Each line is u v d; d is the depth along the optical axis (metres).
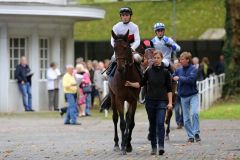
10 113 33.84
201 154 17.44
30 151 18.64
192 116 20.48
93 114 33.50
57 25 36.50
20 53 35.53
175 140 21.11
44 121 29.52
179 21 60.25
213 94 36.53
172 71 20.31
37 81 35.78
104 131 24.91
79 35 59.97
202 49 56.25
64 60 37.72
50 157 17.23
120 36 17.56
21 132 24.75
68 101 28.05
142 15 61.88
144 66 19.64
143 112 34.06
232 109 31.81
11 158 17.14
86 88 32.25
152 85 17.25
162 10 62.34
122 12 18.52
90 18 36.75
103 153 17.95
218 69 45.62
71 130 25.44
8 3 33.94
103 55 57.34
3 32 34.72
